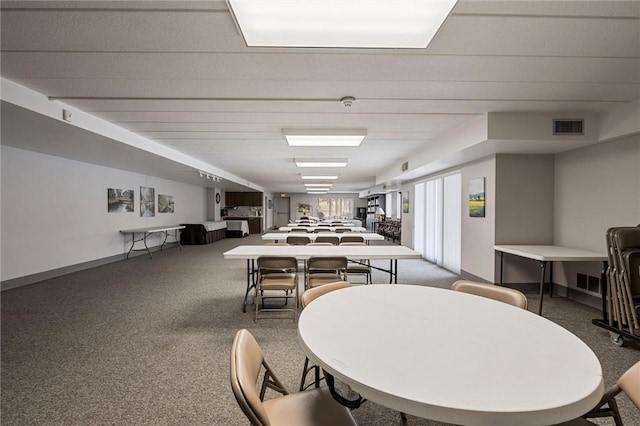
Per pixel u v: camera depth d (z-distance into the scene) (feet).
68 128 11.55
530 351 3.41
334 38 6.00
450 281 17.39
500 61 7.59
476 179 16.01
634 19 5.87
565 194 13.75
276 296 13.39
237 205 49.80
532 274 14.58
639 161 10.62
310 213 63.52
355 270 13.35
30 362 7.89
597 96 9.89
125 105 10.85
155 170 23.95
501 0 5.31
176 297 13.79
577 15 5.76
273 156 20.86
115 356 8.22
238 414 5.96
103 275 18.40
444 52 7.13
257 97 10.07
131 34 6.41
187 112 11.60
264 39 6.03
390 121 12.71
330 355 3.29
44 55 7.30
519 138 11.55
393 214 42.68
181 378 7.19
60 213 18.34
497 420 2.42
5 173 15.16
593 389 2.70
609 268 9.18
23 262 16.06
